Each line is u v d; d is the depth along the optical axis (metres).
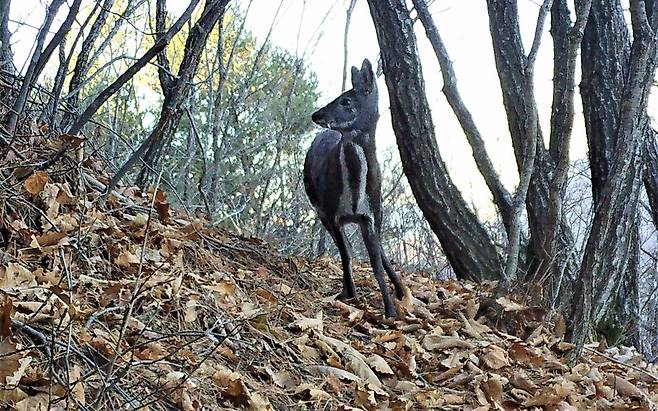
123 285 3.43
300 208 9.97
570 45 5.04
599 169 7.09
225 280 4.36
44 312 2.85
